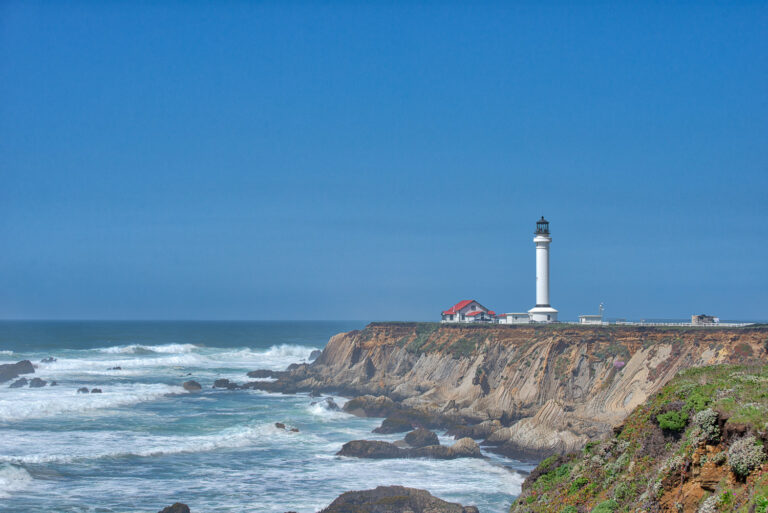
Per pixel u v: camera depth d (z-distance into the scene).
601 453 30.52
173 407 81.19
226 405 84.06
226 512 42.78
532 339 84.62
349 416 77.44
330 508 42.38
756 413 22.62
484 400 77.81
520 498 35.72
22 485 46.84
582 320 98.00
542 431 61.00
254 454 58.06
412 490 44.91
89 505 43.31
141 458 55.19
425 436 61.59
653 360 69.06
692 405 26.28
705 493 22.20
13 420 68.44
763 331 63.94
